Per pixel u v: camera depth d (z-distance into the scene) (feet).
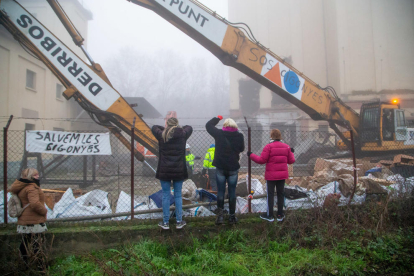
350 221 15.49
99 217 14.74
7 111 48.16
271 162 14.56
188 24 26.55
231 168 13.78
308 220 15.14
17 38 22.13
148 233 13.51
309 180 24.82
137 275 10.65
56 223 13.93
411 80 76.64
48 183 30.83
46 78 59.77
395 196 17.65
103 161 41.52
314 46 87.40
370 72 77.46
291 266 11.63
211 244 13.14
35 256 11.19
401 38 77.41
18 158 33.58
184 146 13.48
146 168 40.63
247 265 11.80
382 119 38.01
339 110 35.78
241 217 15.16
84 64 23.11
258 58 29.37
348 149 41.06
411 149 38.68
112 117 23.76
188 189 18.04
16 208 11.41
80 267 11.73
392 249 12.63
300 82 32.19
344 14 79.41
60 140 15.08
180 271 10.94
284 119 84.17
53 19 79.71
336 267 11.48
